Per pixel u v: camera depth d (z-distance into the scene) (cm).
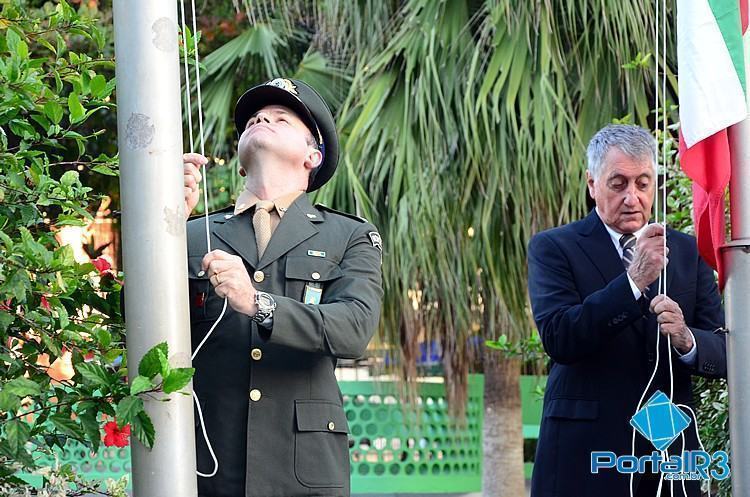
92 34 346
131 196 271
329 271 353
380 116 721
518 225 699
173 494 269
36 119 317
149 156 271
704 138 348
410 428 924
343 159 729
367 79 734
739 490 345
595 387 405
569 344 393
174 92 275
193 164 324
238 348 342
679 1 355
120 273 325
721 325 415
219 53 815
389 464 980
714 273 440
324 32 775
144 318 271
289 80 373
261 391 337
